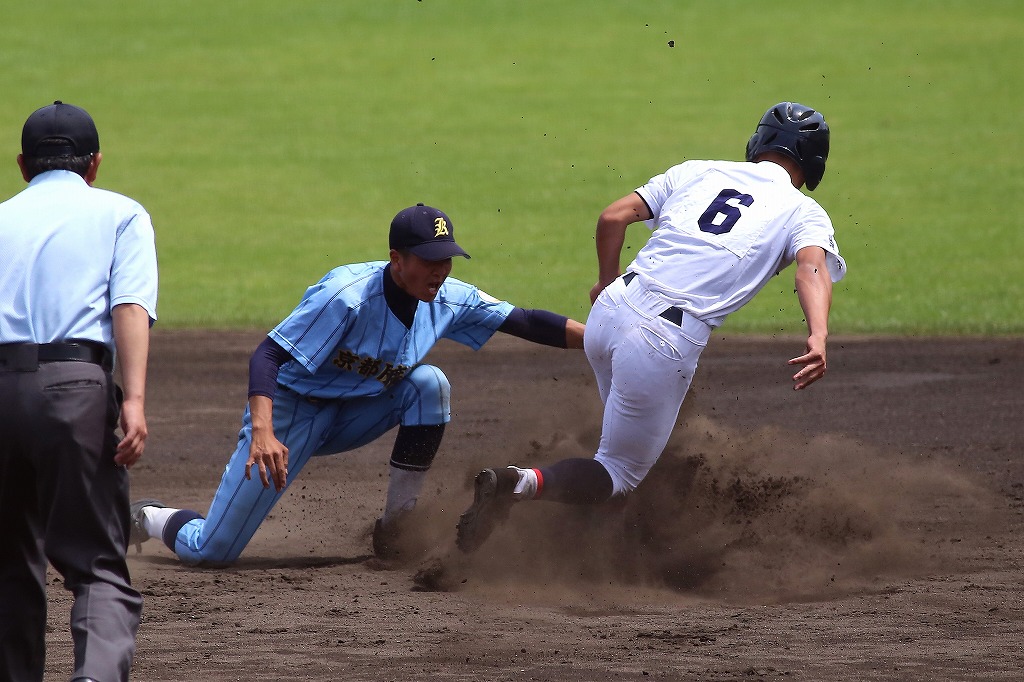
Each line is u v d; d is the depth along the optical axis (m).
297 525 24.52
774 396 36.66
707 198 20.34
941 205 72.88
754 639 16.94
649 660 16.05
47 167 14.74
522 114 99.44
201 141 91.75
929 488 26.14
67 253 14.03
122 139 91.88
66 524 13.67
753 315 50.62
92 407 13.69
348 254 63.22
